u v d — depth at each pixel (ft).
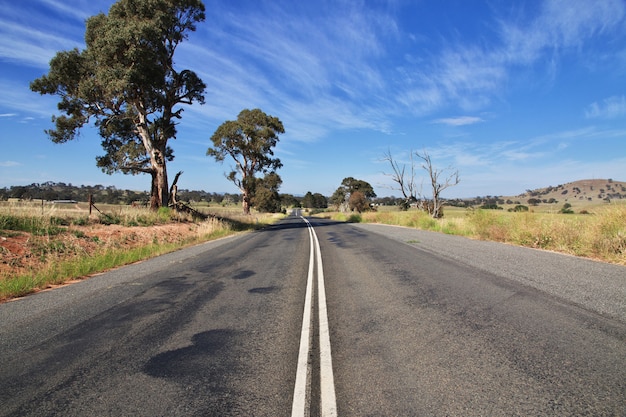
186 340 14.38
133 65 73.61
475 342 13.16
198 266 33.27
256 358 12.51
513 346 12.64
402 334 14.35
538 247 39.60
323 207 518.78
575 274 23.48
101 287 24.50
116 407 9.50
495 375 10.66
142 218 66.18
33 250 35.83
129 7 78.23
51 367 12.06
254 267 32.53
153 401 9.76
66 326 16.31
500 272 25.21
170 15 80.02
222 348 13.48
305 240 60.08
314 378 10.91
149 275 28.78
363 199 244.01
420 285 22.67
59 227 45.03
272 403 9.54
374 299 19.92
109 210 66.08
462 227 61.72
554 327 14.28
